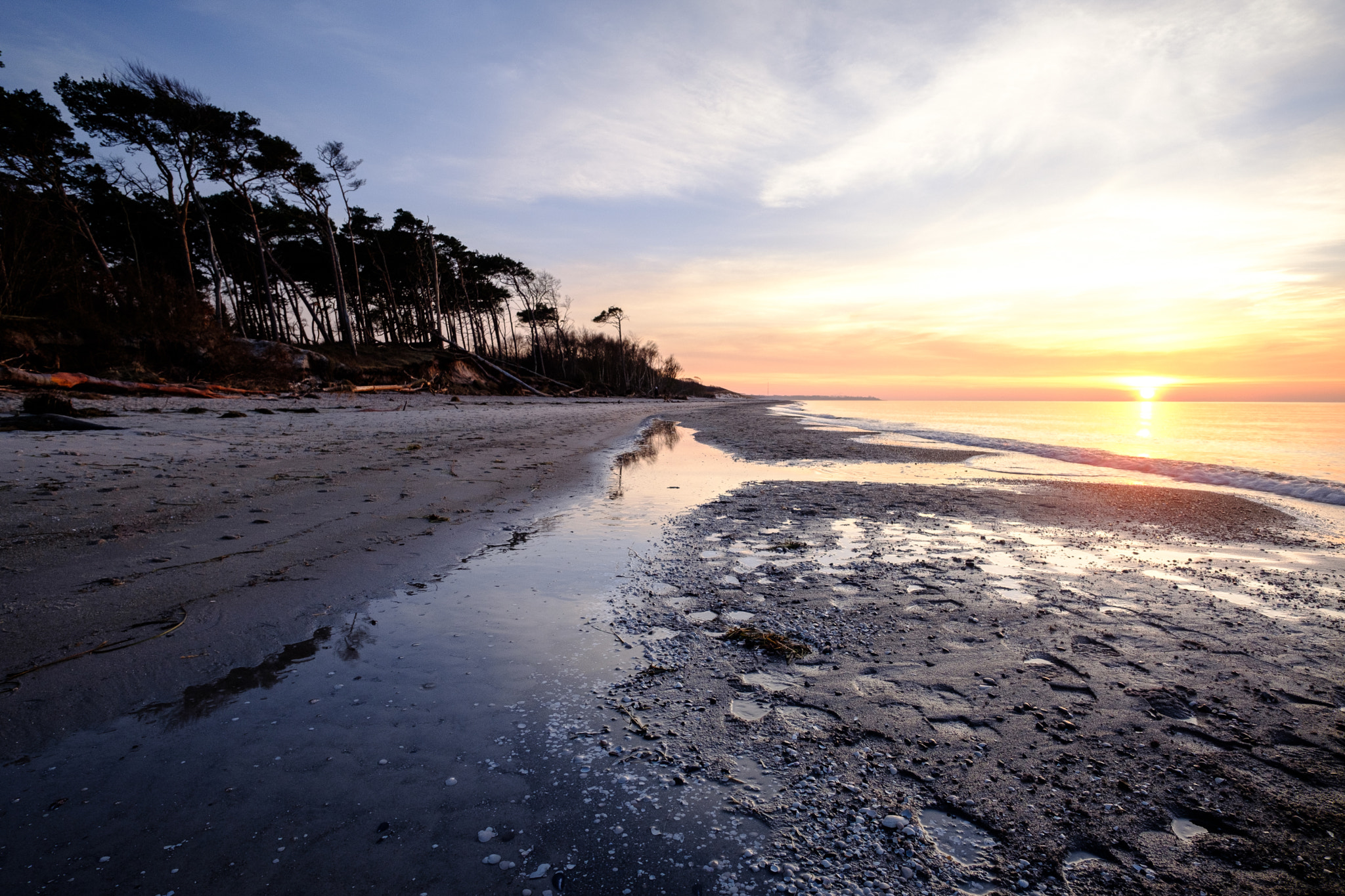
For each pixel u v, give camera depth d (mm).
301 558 4848
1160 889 1847
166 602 3789
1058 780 2387
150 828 1987
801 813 2193
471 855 1938
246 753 2432
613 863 1924
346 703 2867
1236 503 9320
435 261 50156
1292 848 2016
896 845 2033
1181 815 2182
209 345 22266
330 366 29828
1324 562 5906
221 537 5137
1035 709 2965
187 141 28578
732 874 1891
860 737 2703
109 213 29953
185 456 8445
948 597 4688
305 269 43156
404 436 13570
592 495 8898
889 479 11812
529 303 67500
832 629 4012
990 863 1958
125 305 20750
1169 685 3223
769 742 2660
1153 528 7438
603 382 77000
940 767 2473
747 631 3820
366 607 4109
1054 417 46188
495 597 4430
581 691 3088
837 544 6391
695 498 9055
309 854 1907
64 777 2219
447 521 6480
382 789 2244
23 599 3600
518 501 7938
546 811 2162
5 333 16391
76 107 25984
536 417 25219
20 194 18641
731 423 34219
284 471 8039
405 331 53406
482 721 2758
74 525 4992
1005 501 9234
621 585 4852
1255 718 2881
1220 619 4266
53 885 1727
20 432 9008
